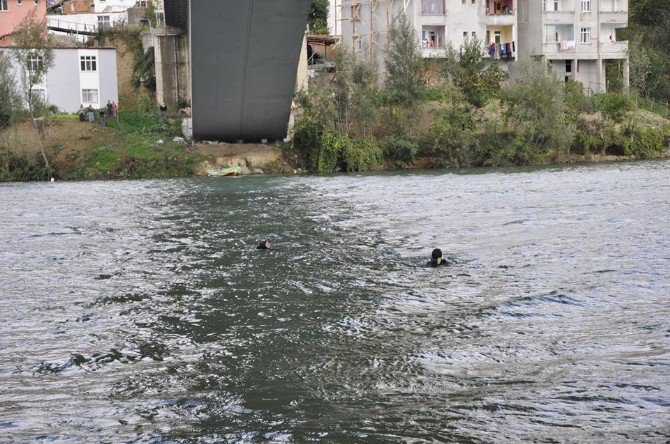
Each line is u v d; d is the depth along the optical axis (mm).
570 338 21688
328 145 84438
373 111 87250
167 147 83562
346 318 24219
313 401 17766
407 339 21969
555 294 26422
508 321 23500
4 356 21125
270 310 25266
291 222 44031
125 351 21406
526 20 110750
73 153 81375
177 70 95562
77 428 16672
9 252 36688
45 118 84500
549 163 88250
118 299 27141
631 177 66188
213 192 62188
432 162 87938
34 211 51875
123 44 101188
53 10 136000
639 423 16422
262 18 61375
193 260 33656
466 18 105188
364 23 109188
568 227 39812
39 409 17656
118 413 17359
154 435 16297
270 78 70438
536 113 88312
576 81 106938
